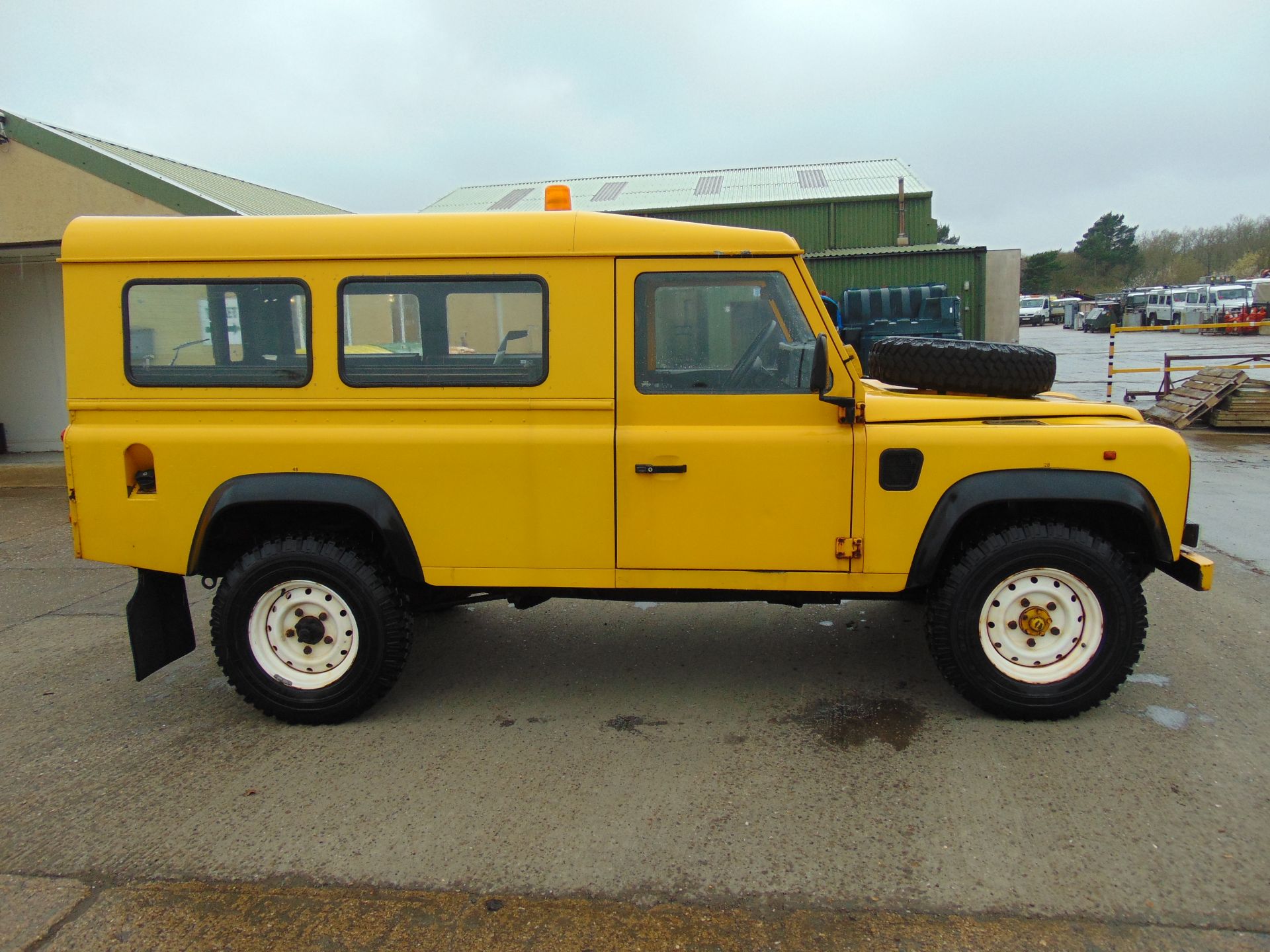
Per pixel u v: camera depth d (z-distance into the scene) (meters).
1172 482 3.62
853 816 3.15
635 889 2.78
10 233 10.56
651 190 21.58
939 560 3.85
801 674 4.48
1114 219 82.50
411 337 3.79
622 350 3.71
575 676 4.52
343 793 3.41
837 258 16.80
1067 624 3.76
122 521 3.87
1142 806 3.16
